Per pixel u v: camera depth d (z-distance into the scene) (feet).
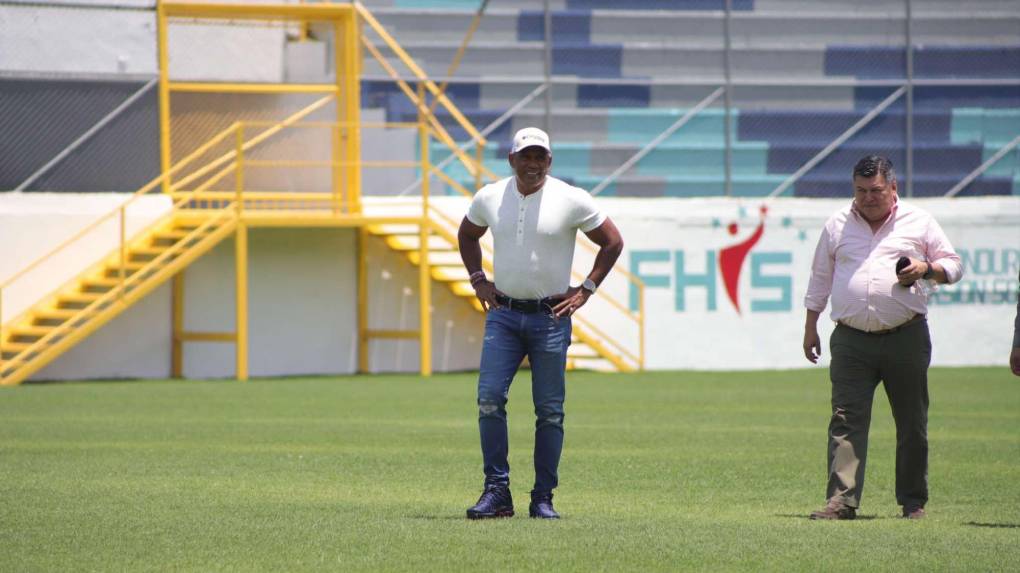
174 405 179.63
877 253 85.35
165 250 233.76
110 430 146.20
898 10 294.46
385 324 259.60
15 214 237.04
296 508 90.12
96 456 122.21
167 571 68.33
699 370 263.90
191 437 139.23
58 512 88.07
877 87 290.56
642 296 261.03
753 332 272.51
